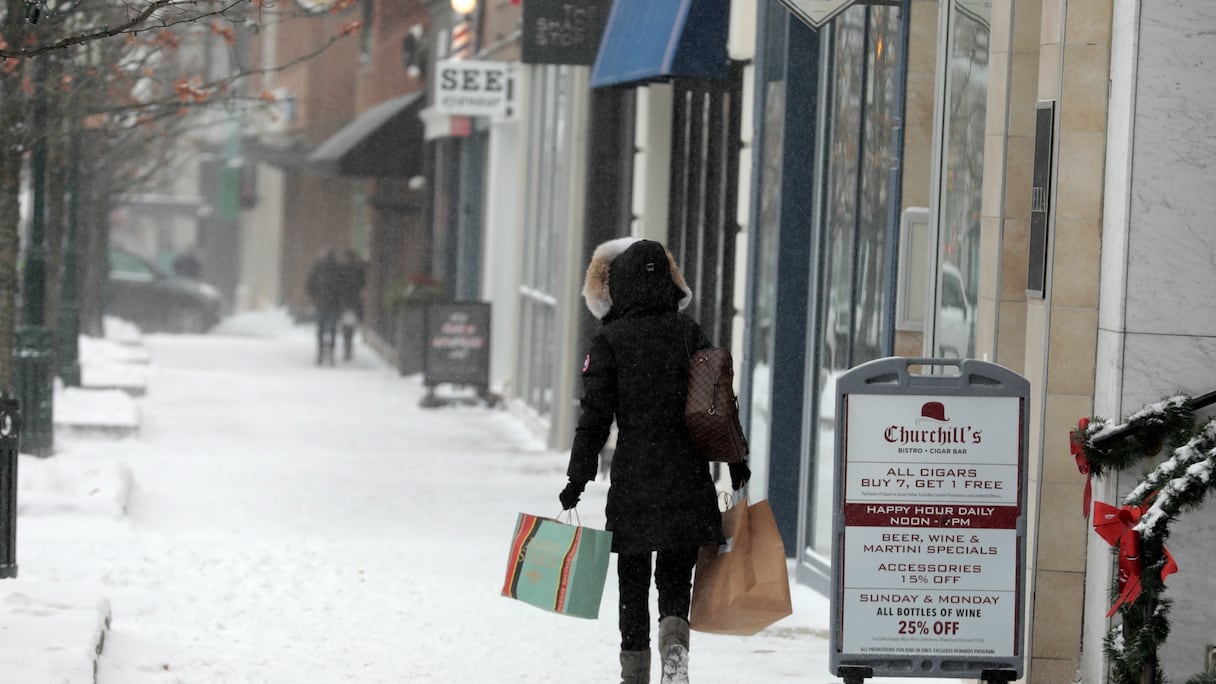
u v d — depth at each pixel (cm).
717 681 2930
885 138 3622
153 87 7231
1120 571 2389
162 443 6756
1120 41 2522
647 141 5719
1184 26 2456
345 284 12319
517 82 8306
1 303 5203
